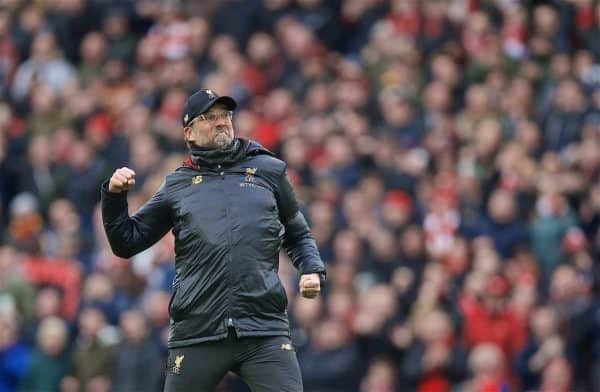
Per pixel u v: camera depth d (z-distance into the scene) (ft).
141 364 182.39
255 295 95.35
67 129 248.93
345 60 245.45
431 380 175.83
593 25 237.04
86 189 235.61
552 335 174.40
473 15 239.09
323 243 197.16
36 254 216.54
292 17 254.68
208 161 98.07
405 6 240.53
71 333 195.31
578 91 216.54
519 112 217.56
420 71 231.50
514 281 186.80
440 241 196.44
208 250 95.71
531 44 234.38
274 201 97.91
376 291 182.19
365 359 179.73
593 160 204.64
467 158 208.85
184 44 256.73
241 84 243.19
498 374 169.68
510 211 196.54
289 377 95.09
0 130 249.14
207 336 95.14
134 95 251.39
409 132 217.97
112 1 274.16
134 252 98.17
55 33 273.33
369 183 207.00
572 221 195.52
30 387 186.09
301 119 227.61
